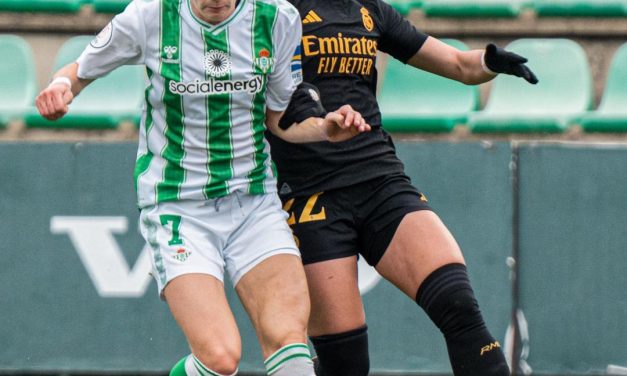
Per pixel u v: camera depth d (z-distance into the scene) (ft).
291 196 51.19
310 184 50.90
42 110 45.32
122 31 45.93
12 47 94.22
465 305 47.96
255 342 77.87
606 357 78.07
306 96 48.42
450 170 78.69
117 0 93.97
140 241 78.43
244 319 77.97
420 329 77.87
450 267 48.60
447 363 77.56
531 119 88.28
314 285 50.44
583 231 78.54
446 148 78.69
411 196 50.88
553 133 88.28
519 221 78.69
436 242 49.14
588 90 92.22
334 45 50.37
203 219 47.47
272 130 49.06
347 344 50.52
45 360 78.18
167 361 78.23
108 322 78.33
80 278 78.43
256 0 46.52
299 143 49.93
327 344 50.80
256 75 46.52
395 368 77.92
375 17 52.24
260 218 48.08
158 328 78.33
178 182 47.11
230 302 77.97
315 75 50.37
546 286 78.43
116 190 78.54
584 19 93.25
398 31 53.21
